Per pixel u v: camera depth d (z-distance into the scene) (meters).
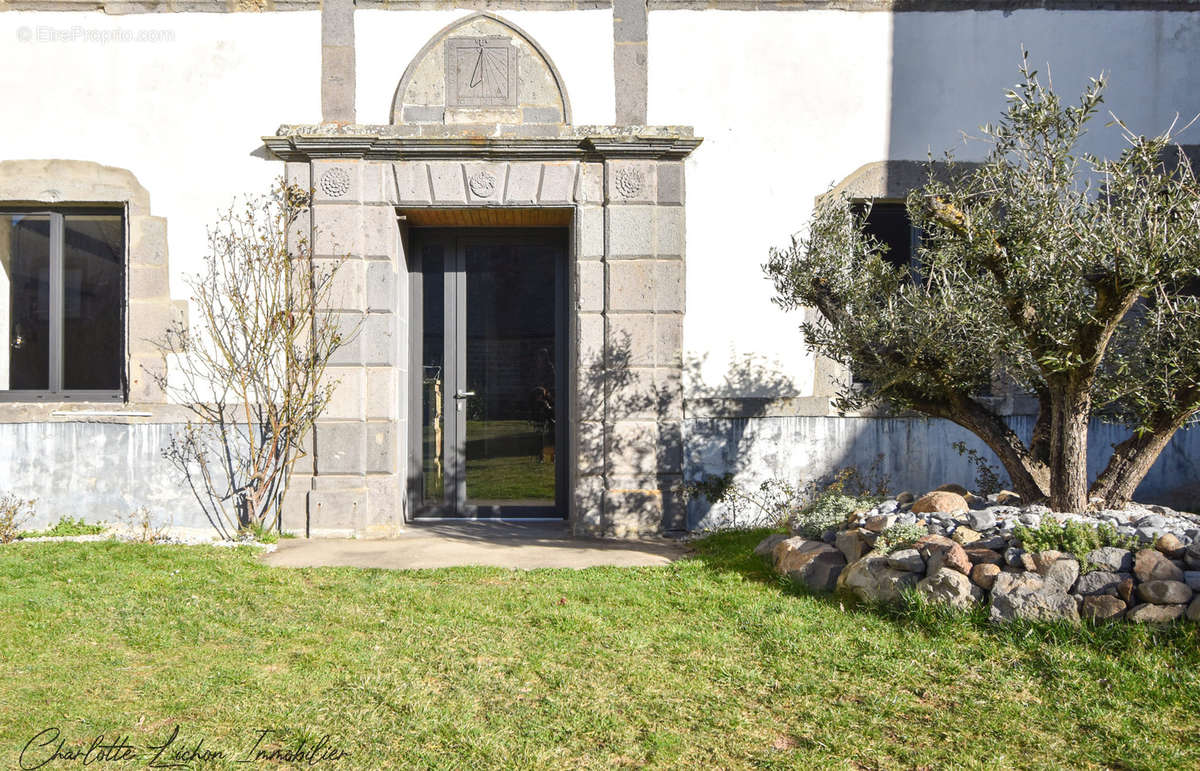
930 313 4.52
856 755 2.72
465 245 7.05
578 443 6.32
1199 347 4.01
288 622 3.98
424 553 5.61
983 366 4.70
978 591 3.87
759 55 6.53
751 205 6.49
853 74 6.54
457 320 7.06
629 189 6.35
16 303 6.61
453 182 6.30
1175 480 6.56
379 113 6.41
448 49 6.43
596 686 3.26
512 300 7.09
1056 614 3.66
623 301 6.34
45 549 5.34
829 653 3.58
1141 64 6.58
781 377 6.50
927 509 4.56
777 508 6.45
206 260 6.36
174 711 2.98
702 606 4.27
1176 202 3.87
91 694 3.13
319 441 6.21
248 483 6.26
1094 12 6.57
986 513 4.21
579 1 6.45
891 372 4.78
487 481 7.11
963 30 6.56
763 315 6.49
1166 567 3.55
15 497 6.33
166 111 6.40
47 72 6.41
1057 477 4.36
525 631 3.88
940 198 4.68
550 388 7.12
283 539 6.09
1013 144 4.36
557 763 2.66
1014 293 4.08
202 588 4.54
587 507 6.32
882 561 4.21
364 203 6.27
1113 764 2.66
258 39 6.42
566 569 5.02
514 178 6.31
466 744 2.76
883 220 6.68
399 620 4.02
